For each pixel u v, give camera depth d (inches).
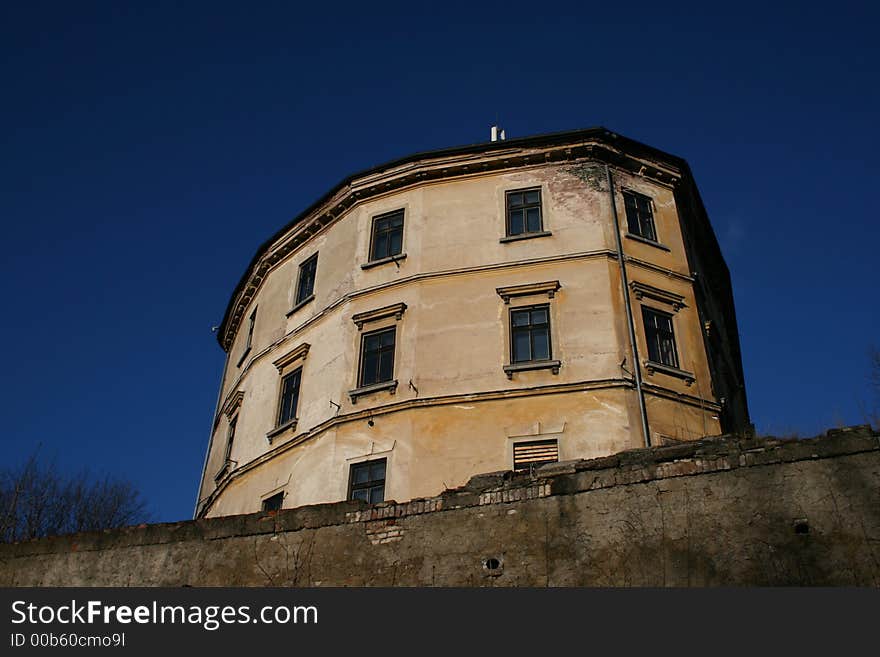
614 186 969.5
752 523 426.9
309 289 1078.4
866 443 422.0
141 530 611.8
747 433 492.1
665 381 842.8
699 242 1100.5
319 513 545.0
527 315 882.1
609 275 885.2
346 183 1074.1
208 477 1158.3
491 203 972.6
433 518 504.7
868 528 401.7
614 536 452.8
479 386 836.6
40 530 1240.8
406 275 946.1
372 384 885.8
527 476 498.6
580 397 807.1
